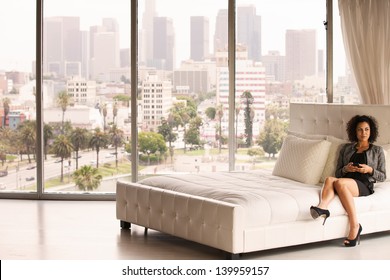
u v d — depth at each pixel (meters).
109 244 6.64
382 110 7.54
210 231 6.19
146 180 7.20
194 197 6.39
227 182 6.96
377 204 6.84
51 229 7.19
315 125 7.90
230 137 8.55
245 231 6.03
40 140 8.62
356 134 7.08
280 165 7.40
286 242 6.27
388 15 8.20
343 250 6.51
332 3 8.41
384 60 8.24
